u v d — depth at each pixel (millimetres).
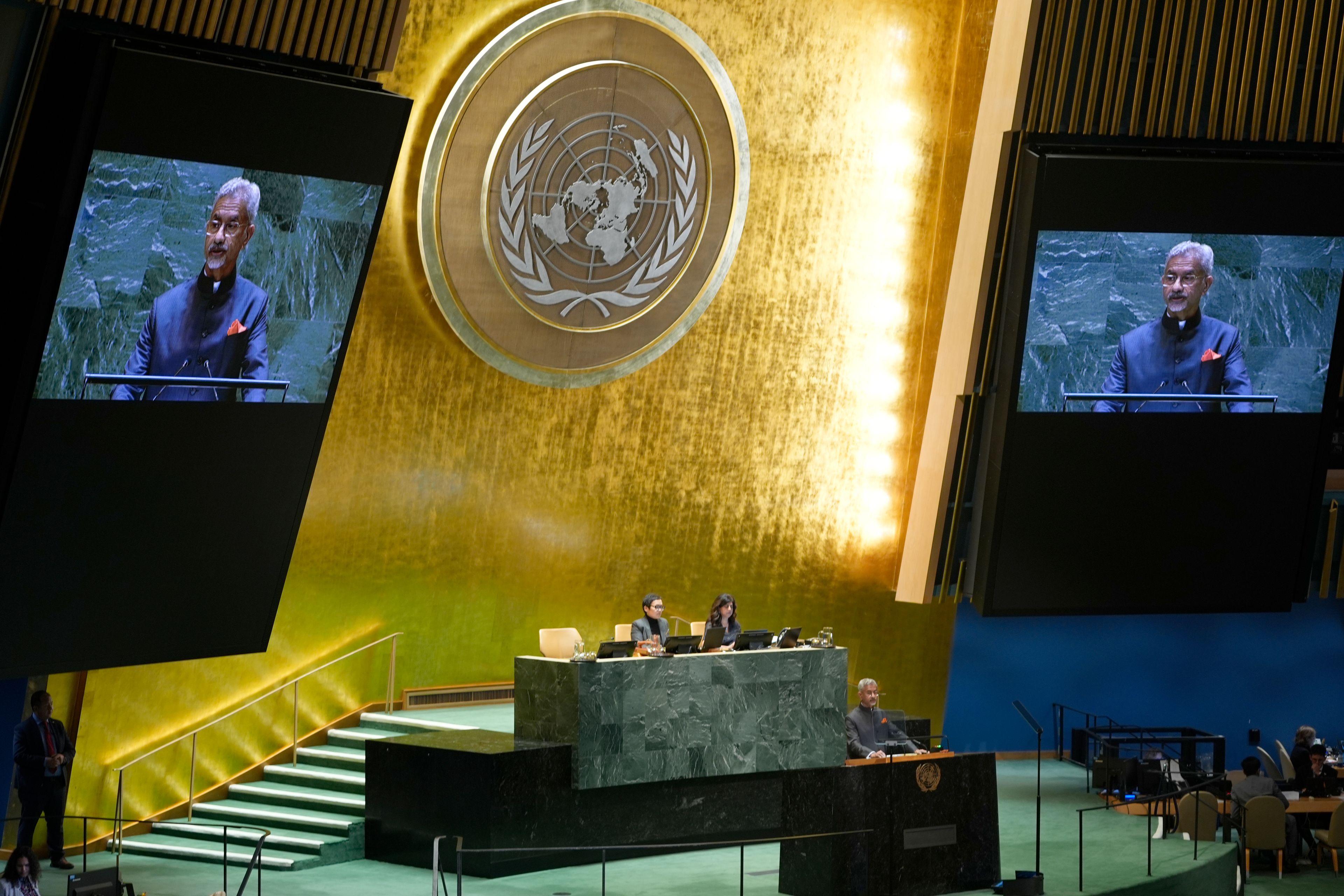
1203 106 15555
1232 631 19422
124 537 11758
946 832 11664
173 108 10797
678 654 12672
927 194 16953
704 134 15953
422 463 15258
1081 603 16328
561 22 14922
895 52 16531
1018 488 15719
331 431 14641
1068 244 15125
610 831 12422
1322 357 15930
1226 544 16422
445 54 14562
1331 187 15438
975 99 16391
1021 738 18750
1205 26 15258
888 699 18078
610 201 15562
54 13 10211
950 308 16281
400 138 12070
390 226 14656
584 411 16078
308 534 14648
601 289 15750
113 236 10930
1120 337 15438
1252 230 15430
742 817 13234
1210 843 13906
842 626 17750
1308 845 16250
